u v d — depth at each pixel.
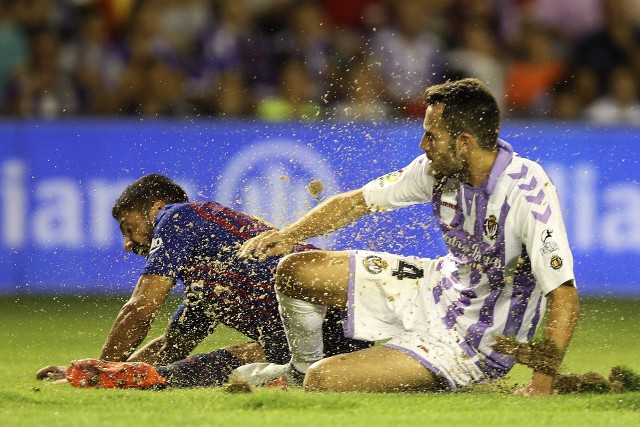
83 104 36.78
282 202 32.16
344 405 12.61
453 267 14.62
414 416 11.96
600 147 33.09
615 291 32.34
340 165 31.84
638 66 38.56
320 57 37.28
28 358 18.86
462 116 13.76
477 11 38.56
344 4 38.44
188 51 37.44
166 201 15.73
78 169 32.50
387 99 36.53
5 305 28.77
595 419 11.86
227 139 32.56
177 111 35.97
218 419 11.49
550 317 13.61
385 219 24.27
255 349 15.43
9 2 37.78
